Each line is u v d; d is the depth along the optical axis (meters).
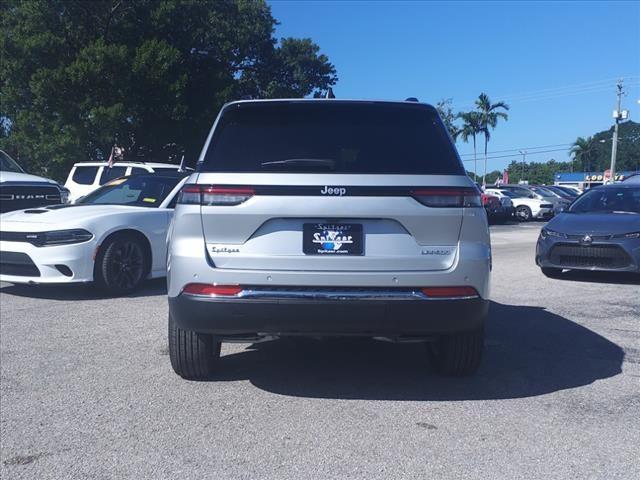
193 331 4.23
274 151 4.23
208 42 32.28
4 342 5.88
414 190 4.05
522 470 3.42
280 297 3.99
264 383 4.82
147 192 9.09
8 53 26.84
